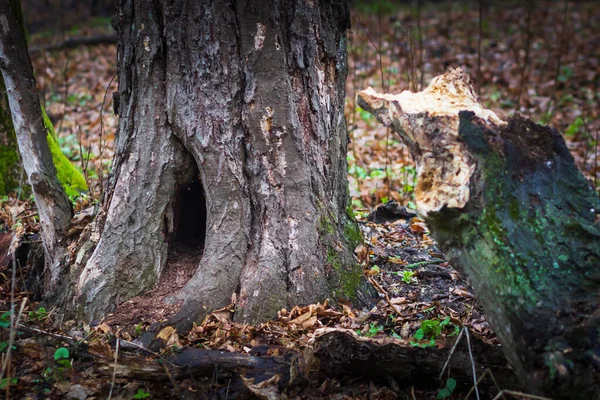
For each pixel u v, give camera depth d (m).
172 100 3.18
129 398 2.62
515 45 11.02
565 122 7.91
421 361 2.66
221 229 3.25
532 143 2.45
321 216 3.36
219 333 3.00
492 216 2.31
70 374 2.70
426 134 2.46
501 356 2.59
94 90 9.17
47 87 9.17
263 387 2.59
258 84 3.16
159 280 3.29
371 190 5.64
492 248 2.30
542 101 8.53
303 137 3.29
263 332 3.05
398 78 9.28
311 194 3.31
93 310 3.17
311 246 3.25
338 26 3.48
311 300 3.21
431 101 2.64
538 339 2.22
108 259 3.24
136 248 3.25
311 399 2.62
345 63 3.56
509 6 13.97
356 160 6.19
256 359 2.71
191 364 2.65
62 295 3.30
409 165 6.23
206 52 3.13
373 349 2.68
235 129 3.20
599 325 2.20
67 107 8.37
